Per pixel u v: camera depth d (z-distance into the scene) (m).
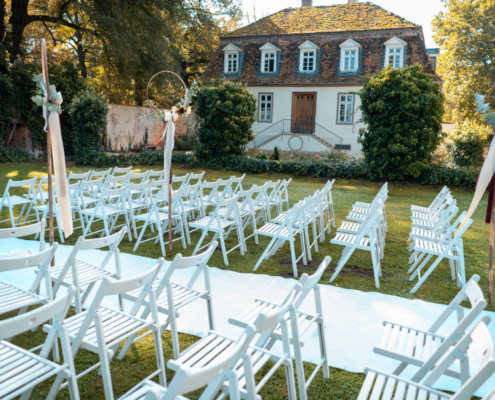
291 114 24.84
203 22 26.86
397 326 3.20
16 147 19.23
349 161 16.38
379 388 2.41
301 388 2.83
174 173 16.39
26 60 25.00
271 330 2.74
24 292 3.33
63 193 4.82
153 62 23.70
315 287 3.29
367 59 23.45
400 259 6.66
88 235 6.97
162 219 6.77
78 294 3.62
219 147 17.38
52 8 22.03
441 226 6.46
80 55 25.61
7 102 18.05
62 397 2.91
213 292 4.93
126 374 3.21
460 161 15.80
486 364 1.77
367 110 15.12
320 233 7.63
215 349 2.61
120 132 21.86
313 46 24.41
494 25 28.52
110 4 20.89
